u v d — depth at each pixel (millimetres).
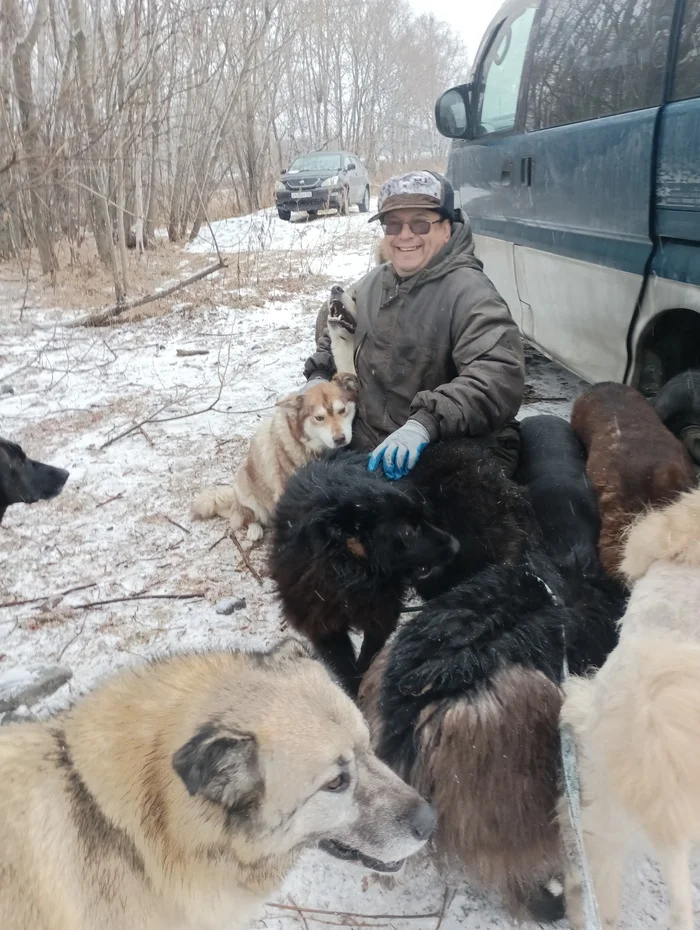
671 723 1574
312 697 1833
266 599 3744
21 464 4246
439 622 2236
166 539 4348
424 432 3176
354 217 17391
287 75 26406
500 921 2156
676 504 2375
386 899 2252
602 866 1910
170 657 2104
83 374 7344
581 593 2504
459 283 3506
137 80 9625
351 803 1830
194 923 1864
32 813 1697
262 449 4258
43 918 1633
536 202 4934
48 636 3516
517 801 1958
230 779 1629
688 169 3180
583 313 4426
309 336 8195
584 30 4227
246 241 14633
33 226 12133
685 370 3686
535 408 5414
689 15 3195
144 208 14883
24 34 9258
